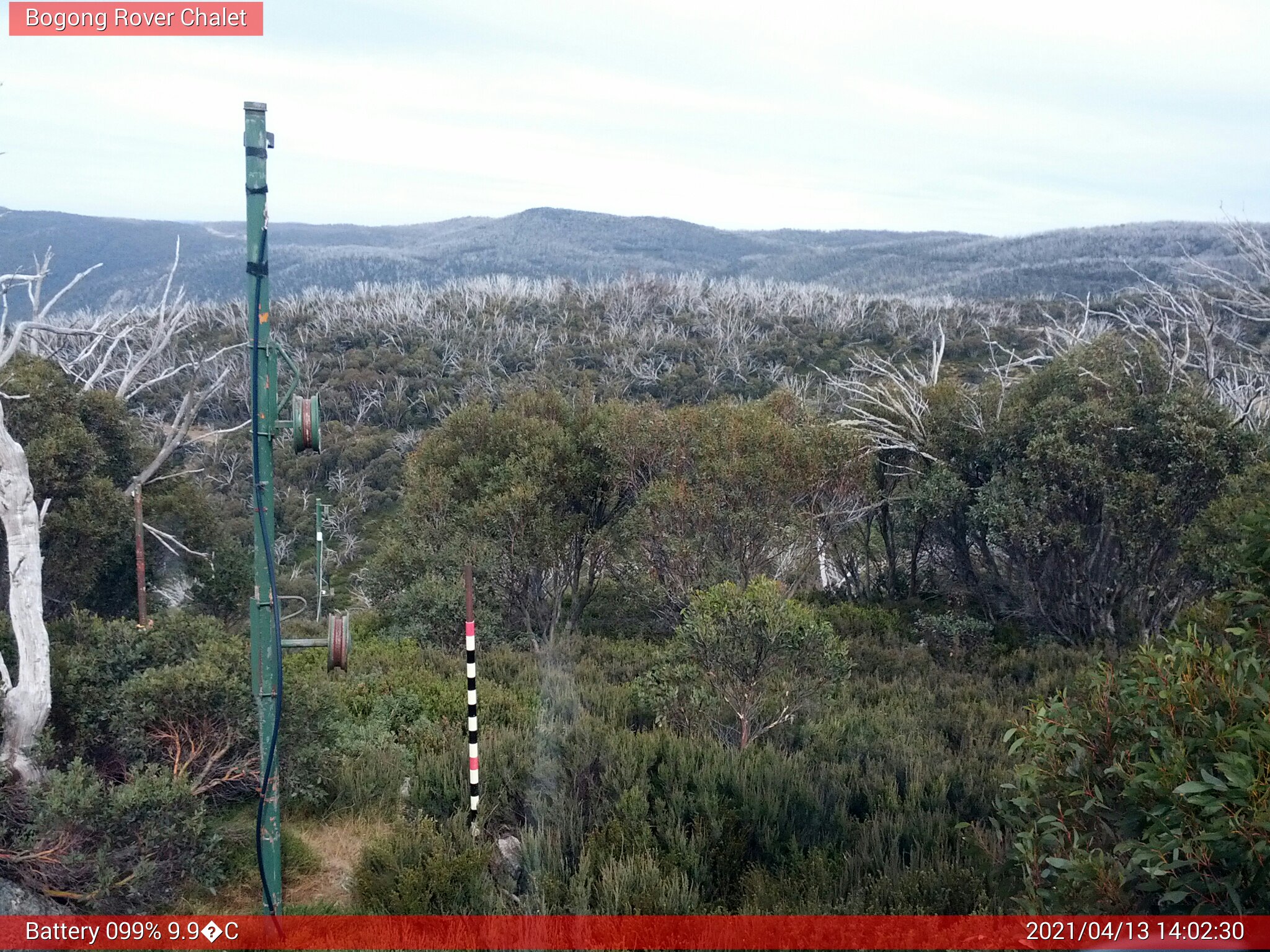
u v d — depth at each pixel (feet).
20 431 42.55
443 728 28.71
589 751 23.21
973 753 25.38
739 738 26.89
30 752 18.70
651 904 16.81
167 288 60.39
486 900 17.51
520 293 276.00
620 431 54.60
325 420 153.17
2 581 34.19
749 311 240.12
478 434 59.72
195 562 49.34
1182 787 11.24
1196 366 57.41
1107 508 43.78
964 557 54.08
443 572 52.39
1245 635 13.79
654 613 52.70
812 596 59.77
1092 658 39.29
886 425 55.62
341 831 21.88
